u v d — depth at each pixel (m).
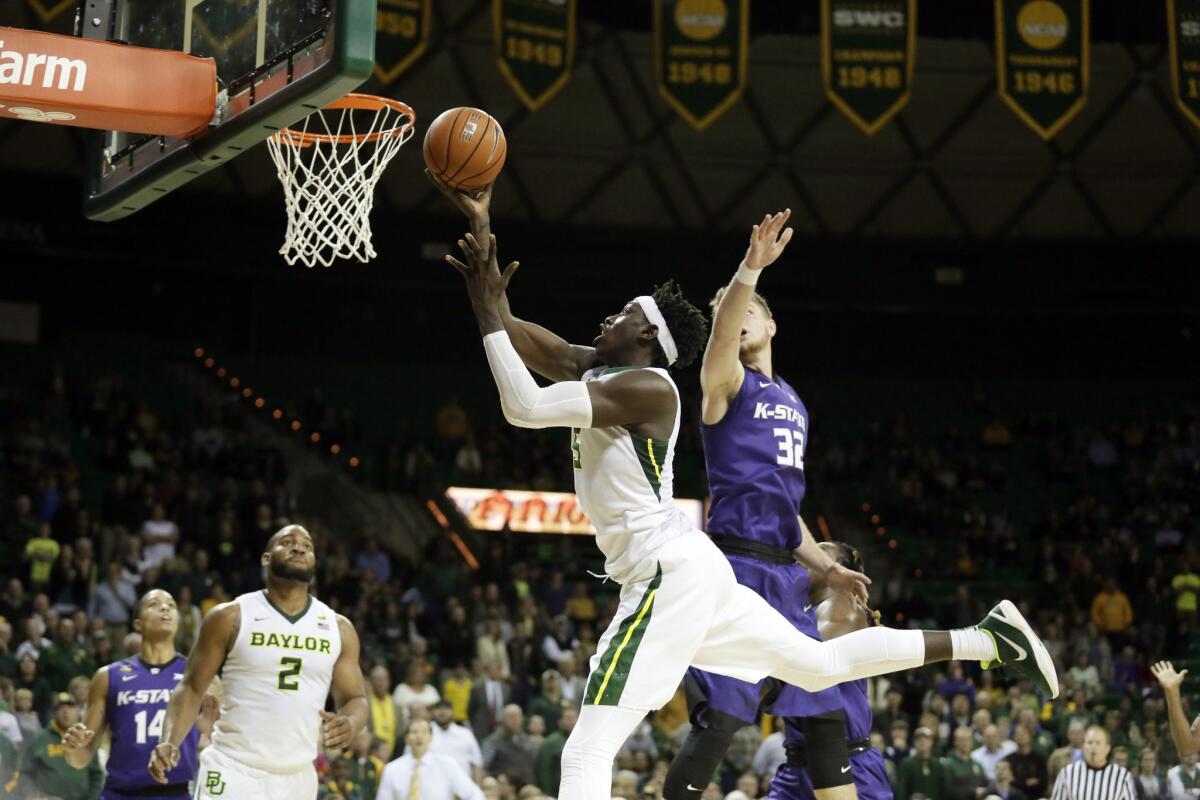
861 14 14.03
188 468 17.48
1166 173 21.81
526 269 21.47
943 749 11.30
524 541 19.14
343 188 5.30
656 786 8.84
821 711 4.37
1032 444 21.67
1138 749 10.25
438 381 21.44
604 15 19.61
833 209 22.25
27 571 13.17
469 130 3.66
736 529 4.10
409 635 13.66
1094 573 18.11
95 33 5.28
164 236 19.84
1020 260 22.28
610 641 3.55
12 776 8.05
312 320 21.12
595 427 3.57
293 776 4.52
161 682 5.51
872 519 19.92
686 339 3.83
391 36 13.24
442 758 8.30
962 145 21.80
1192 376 22.36
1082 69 13.59
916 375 22.59
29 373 19.25
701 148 21.69
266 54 4.43
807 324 22.48
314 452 19.52
